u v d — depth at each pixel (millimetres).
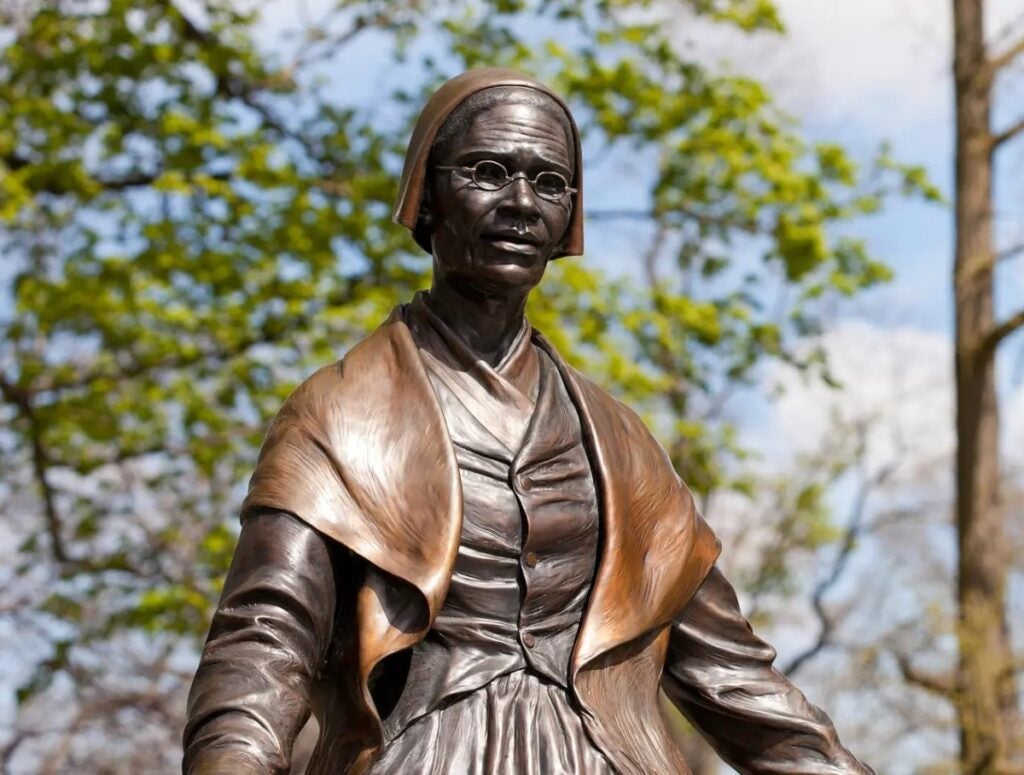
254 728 3432
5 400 14969
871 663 17688
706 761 20719
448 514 3723
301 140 16062
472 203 3932
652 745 3811
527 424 3949
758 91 16516
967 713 16516
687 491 4148
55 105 15500
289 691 3533
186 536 15812
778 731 4059
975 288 18750
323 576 3686
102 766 16250
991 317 18750
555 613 3826
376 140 16016
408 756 3631
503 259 3939
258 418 15477
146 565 15562
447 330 4023
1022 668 16797
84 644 15023
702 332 16109
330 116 16016
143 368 15297
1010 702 16984
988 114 19109
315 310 15422
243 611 3609
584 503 3914
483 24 16156
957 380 18703
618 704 3814
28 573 15477
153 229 14969
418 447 3791
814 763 4039
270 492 3719
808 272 16531
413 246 15414
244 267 15258
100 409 15117
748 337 16750
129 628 15195
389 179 15344
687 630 4109
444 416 3859
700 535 4090
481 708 3689
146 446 15594
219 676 3521
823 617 19969
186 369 15695
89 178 15336
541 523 3836
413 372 3889
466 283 4016
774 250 16531
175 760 16359
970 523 18281
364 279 15617
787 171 16547
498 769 3623
